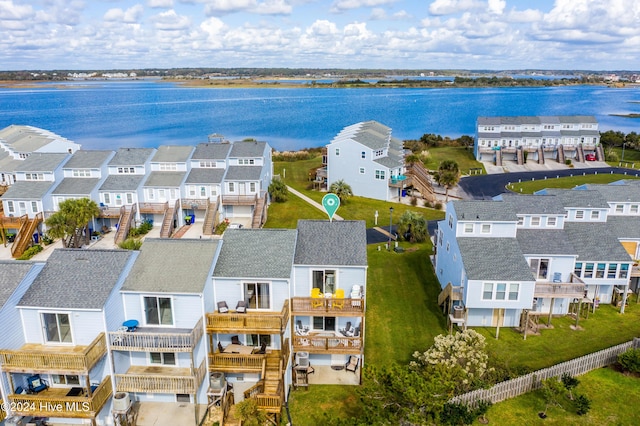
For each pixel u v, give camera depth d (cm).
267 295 2734
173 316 2555
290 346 2828
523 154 9894
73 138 14088
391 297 3997
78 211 4809
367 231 5588
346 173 7262
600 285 3966
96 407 2283
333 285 2941
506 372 2889
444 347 2762
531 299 3316
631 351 2994
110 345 2402
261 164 6128
